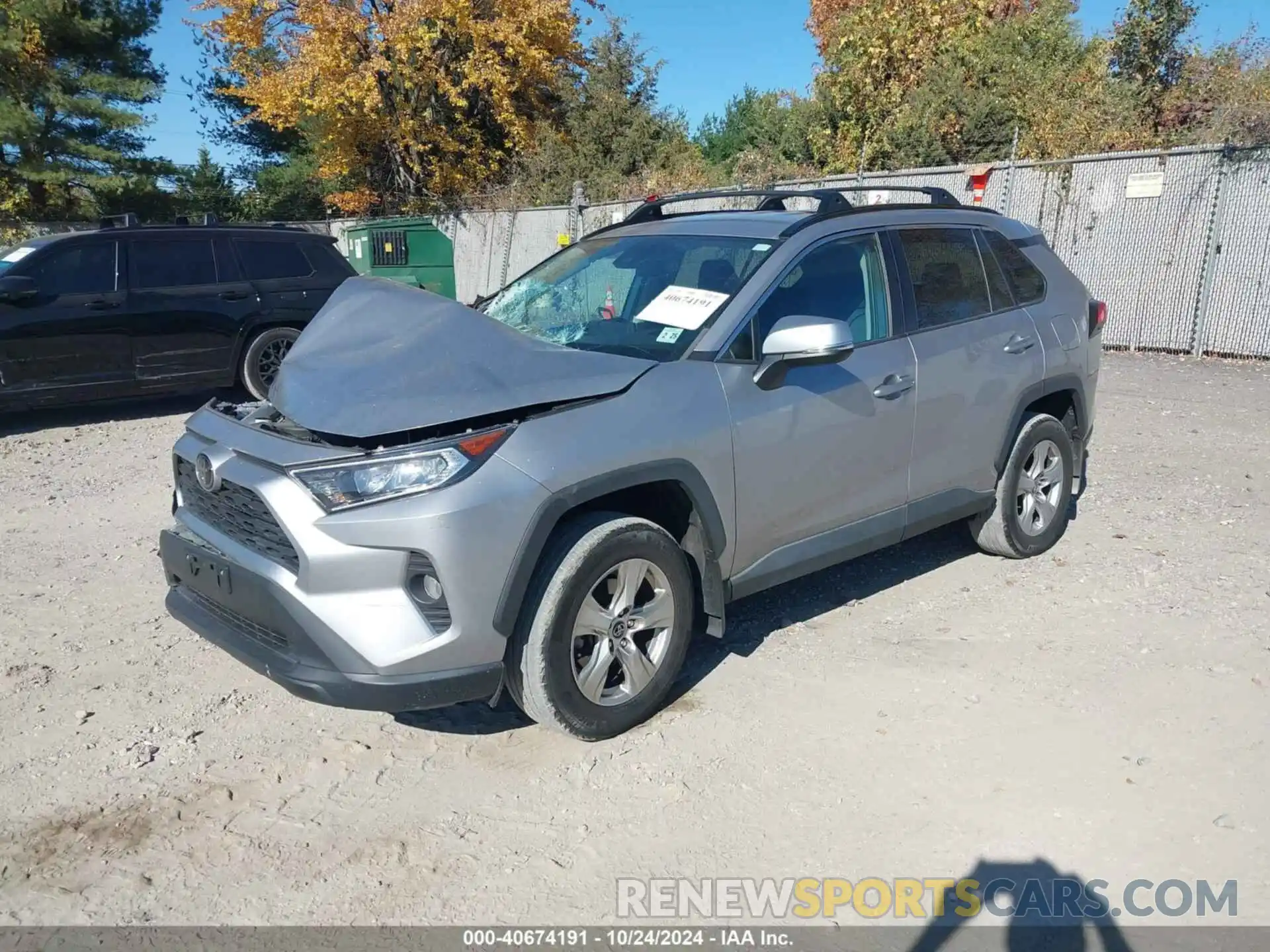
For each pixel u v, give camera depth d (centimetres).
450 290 1803
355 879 301
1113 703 385
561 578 340
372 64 2220
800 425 405
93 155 2512
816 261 432
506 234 1969
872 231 461
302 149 3278
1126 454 744
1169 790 331
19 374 862
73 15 2444
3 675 430
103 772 357
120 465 784
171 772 357
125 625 483
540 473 331
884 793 335
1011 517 521
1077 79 1612
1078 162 1197
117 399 921
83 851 315
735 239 441
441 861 308
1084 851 305
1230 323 1110
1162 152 1123
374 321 393
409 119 2358
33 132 2400
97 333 895
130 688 419
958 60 1781
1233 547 546
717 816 327
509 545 324
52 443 863
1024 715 379
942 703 390
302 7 2202
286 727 387
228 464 347
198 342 950
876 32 1884
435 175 2416
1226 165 1080
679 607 376
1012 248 536
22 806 338
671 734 373
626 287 444
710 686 409
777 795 336
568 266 488
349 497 318
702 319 402
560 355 370
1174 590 490
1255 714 374
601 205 1745
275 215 3241
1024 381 507
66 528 629
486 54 2291
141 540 606
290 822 329
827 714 385
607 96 2317
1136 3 1703
